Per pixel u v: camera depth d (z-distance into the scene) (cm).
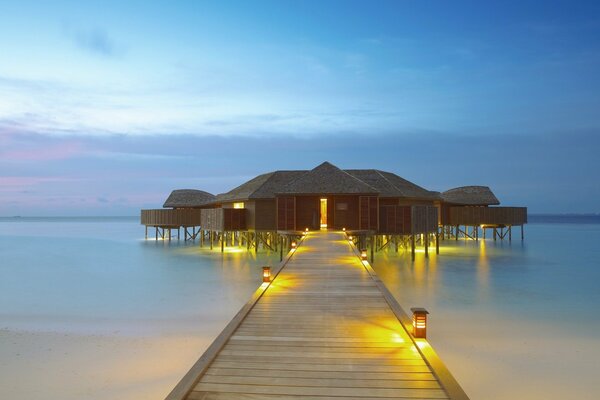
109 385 1053
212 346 783
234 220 3638
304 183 3250
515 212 4900
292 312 1034
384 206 3216
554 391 1025
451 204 4975
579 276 2545
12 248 4541
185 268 2927
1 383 1067
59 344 1346
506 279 2430
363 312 1035
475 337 1389
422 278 2452
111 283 2375
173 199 5400
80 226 11569
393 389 640
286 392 630
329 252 1986
